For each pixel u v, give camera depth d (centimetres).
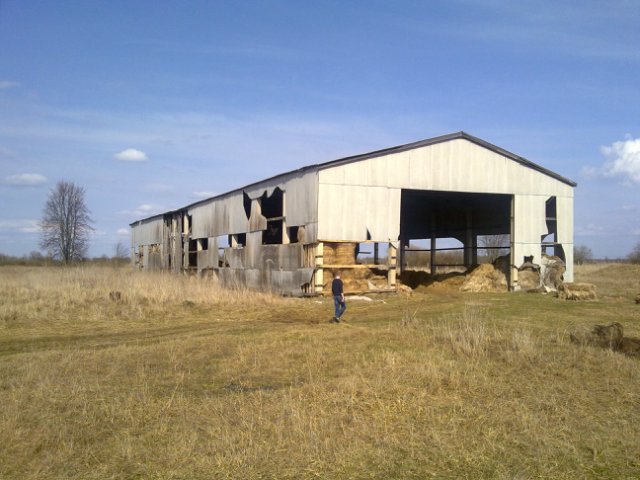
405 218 4259
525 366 1070
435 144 2667
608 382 968
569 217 2962
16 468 628
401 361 1099
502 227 3225
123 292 2336
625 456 667
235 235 3331
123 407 833
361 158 2511
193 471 618
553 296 2562
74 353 1259
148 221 5228
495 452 673
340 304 1753
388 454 664
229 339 1418
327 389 924
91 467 631
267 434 722
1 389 930
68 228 6619
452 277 3164
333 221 2456
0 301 2178
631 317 1816
